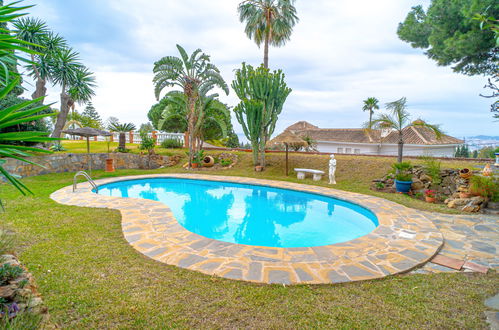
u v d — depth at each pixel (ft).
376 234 20.04
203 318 9.67
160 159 63.21
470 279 13.29
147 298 10.78
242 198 36.88
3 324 6.60
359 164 47.37
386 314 10.19
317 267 14.37
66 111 60.80
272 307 10.50
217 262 14.69
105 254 14.98
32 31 54.44
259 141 55.52
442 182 33.88
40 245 15.78
